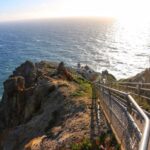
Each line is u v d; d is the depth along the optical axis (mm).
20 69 55438
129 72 157875
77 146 15570
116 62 186125
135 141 8375
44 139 20484
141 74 34281
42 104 35688
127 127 10086
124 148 11164
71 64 181000
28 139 26469
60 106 27812
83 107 23875
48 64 59844
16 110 44156
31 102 38719
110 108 16469
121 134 12305
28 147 21094
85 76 65875
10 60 197875
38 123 28016
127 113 10078
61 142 17891
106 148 13859
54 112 27203
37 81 47656
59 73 45062
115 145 13695
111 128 15961
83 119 20375
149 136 4723
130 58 199000
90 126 18391
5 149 29188
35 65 59094
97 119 19328
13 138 29297
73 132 18688
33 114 37469
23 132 28750
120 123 12539
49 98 33938
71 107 25641
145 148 4145
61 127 21375
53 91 35844
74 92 31375
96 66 176000
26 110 39156
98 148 14516
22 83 47875
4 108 45844
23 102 44000
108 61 190500
